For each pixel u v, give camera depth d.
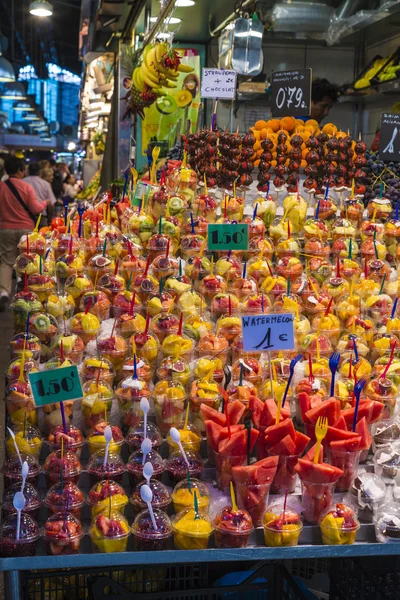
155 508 2.21
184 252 3.44
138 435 2.41
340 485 2.35
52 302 2.97
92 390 2.47
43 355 2.87
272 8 5.63
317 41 7.12
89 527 2.22
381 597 2.34
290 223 3.60
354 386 2.40
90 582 2.41
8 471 2.32
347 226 3.55
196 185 3.81
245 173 4.00
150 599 2.39
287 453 2.28
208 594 2.43
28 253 3.27
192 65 6.71
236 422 2.35
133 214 3.66
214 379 2.61
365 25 5.54
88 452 2.49
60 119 31.91
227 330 2.79
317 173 3.97
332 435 2.30
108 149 7.75
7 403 2.49
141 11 6.11
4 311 7.75
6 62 12.99
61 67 30.09
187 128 6.36
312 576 2.79
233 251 3.40
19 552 2.12
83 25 8.57
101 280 3.11
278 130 4.24
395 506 2.25
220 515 2.18
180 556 2.14
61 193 13.66
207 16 5.80
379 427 2.48
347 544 2.20
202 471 2.42
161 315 2.85
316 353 2.71
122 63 7.15
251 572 2.58
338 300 3.08
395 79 6.13
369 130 7.48
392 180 4.13
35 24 21.03
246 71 4.89
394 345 2.81
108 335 2.74
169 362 2.60
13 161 7.70
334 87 5.89
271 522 2.17
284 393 2.39
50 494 2.23
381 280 3.23
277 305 2.94
